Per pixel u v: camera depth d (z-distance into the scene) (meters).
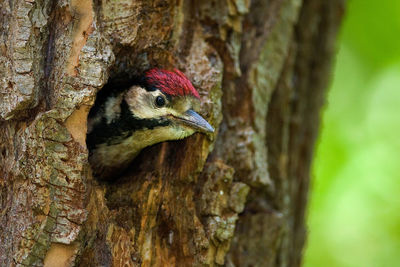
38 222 7.05
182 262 8.19
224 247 8.41
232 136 8.97
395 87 15.53
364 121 15.55
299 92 10.66
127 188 8.32
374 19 15.68
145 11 8.26
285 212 10.05
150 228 8.14
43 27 7.38
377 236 14.27
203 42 8.86
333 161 14.91
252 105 9.06
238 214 9.12
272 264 9.49
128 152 9.52
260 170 8.99
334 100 15.97
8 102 7.24
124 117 9.28
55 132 7.17
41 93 7.36
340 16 11.48
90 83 7.31
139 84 9.20
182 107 8.58
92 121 9.52
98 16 7.84
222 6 8.88
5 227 7.29
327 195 14.58
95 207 7.41
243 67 9.27
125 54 8.42
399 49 15.63
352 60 16.09
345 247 14.52
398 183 14.20
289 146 10.51
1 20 7.42
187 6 8.83
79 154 7.21
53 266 7.07
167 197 8.32
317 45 11.12
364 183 14.43
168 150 8.81
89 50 7.36
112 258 7.49
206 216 8.39
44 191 7.09
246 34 9.50
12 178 7.34
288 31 9.80
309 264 14.70
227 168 8.51
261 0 9.73
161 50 8.69
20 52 7.22
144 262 8.00
